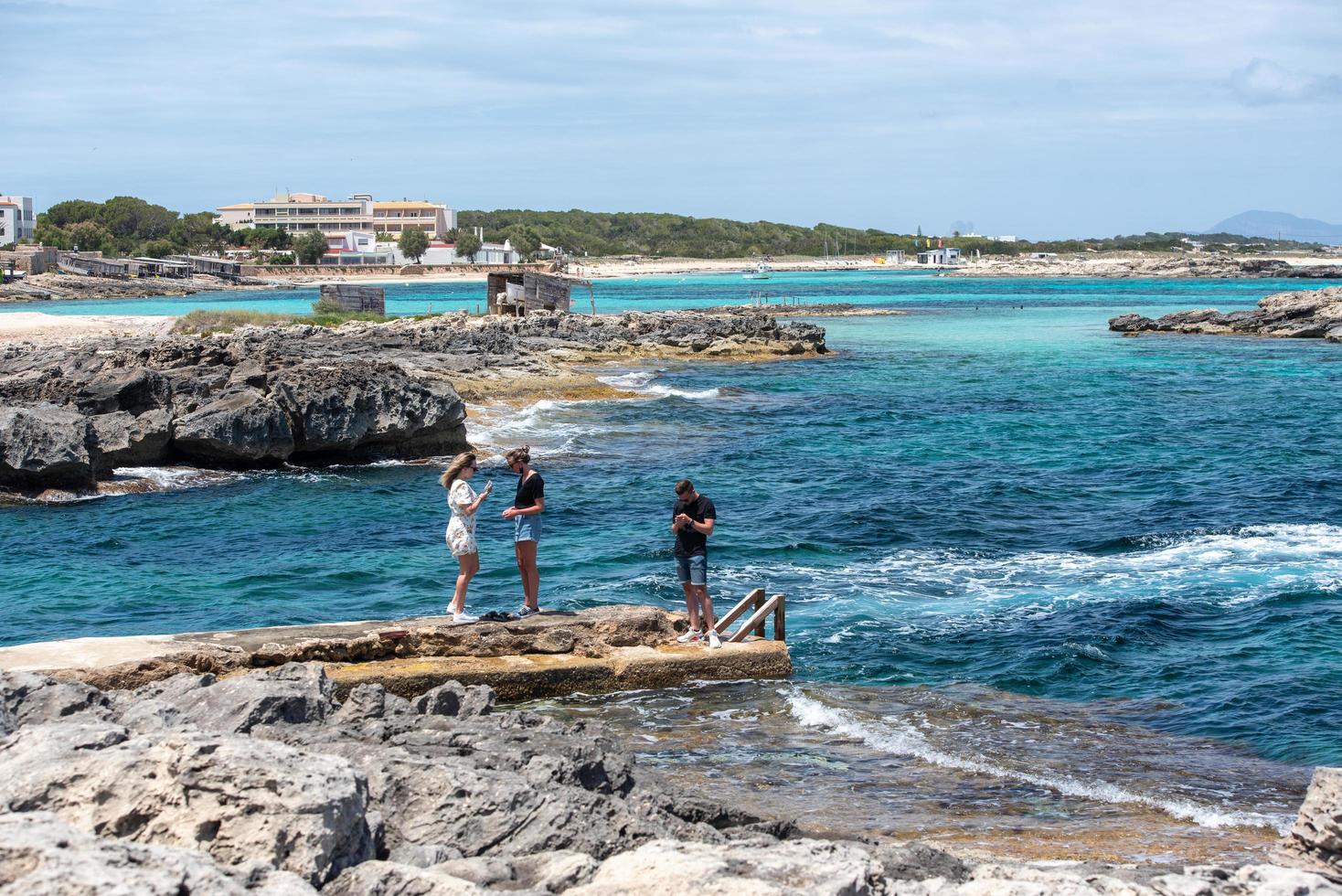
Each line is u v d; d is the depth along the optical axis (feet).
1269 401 159.63
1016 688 50.93
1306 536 78.74
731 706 48.29
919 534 81.66
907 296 502.79
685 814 31.83
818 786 39.47
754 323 242.99
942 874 26.89
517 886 23.95
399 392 114.42
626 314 263.08
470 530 51.39
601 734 35.76
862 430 134.31
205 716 33.68
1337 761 42.45
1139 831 35.53
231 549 79.15
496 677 48.26
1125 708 48.52
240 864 22.12
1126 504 91.45
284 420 108.17
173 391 110.42
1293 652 54.60
